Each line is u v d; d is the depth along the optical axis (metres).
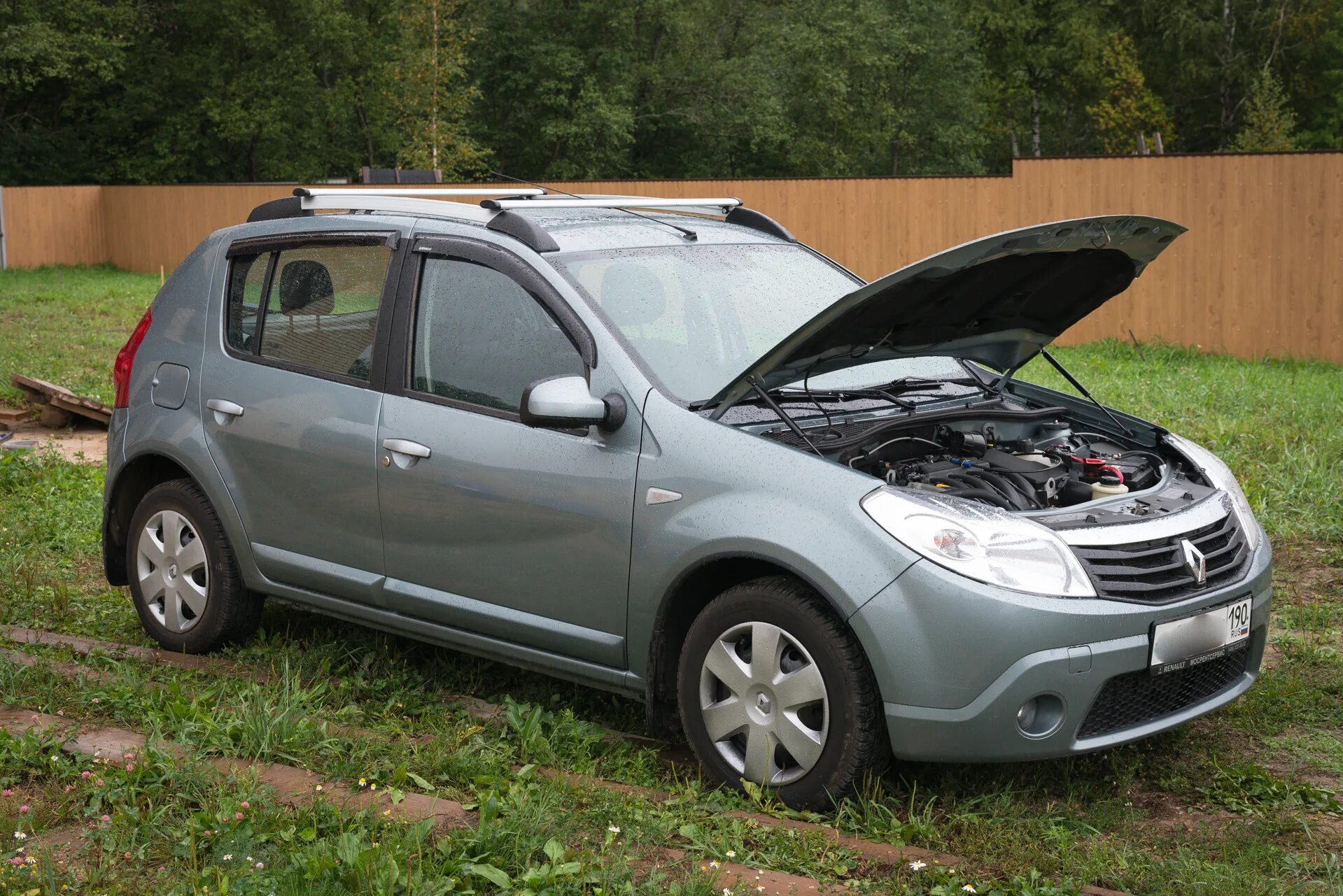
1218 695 4.14
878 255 18.17
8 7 38.31
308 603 5.02
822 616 3.75
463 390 4.54
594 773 4.09
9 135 42.09
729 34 52.44
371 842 3.39
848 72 53.53
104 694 4.55
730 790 3.96
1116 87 52.31
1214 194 15.30
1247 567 4.19
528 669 4.54
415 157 38.94
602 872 3.26
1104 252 4.44
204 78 42.56
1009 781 4.06
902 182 17.81
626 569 4.13
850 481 3.80
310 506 4.91
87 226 30.03
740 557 3.92
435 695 4.80
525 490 4.32
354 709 4.52
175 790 3.78
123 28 41.16
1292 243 14.89
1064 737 3.67
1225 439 9.30
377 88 43.59
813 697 3.78
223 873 3.26
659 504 4.04
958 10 58.97
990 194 17.16
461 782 3.97
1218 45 52.03
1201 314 15.55
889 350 4.53
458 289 4.64
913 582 3.62
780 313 4.73
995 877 3.47
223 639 5.30
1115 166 16.02
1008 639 3.57
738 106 49.84
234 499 5.12
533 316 4.44
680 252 4.83
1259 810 3.96
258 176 44.78
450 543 4.54
